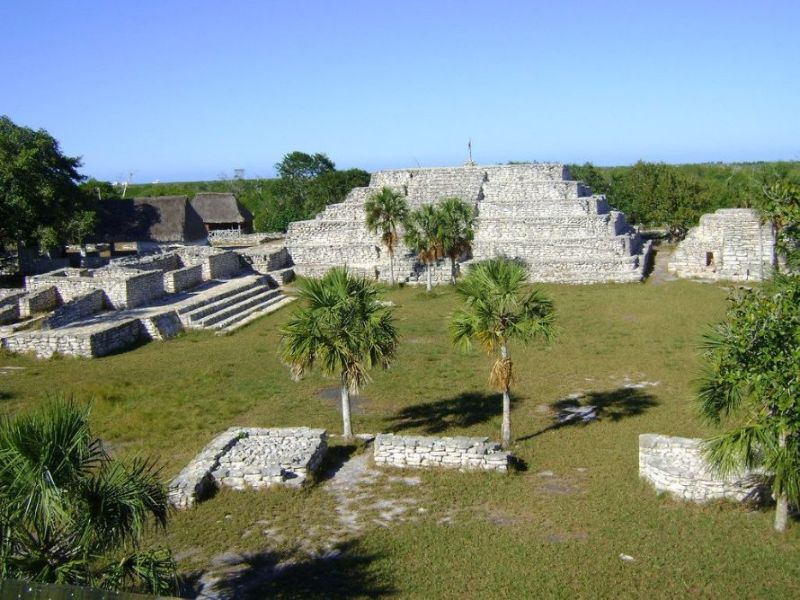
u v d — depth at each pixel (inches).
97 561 442.6
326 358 829.2
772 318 574.9
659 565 562.3
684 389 1031.0
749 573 547.2
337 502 703.7
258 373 1194.0
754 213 1993.1
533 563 569.9
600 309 1600.6
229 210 3041.3
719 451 589.6
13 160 1988.2
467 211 1881.2
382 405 1019.3
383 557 587.2
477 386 1096.8
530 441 859.4
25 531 410.3
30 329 1416.1
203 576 566.6
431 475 761.6
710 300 1627.7
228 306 1708.9
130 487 434.0
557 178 2432.3
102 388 1083.3
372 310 860.6
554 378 1115.9
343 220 2341.3
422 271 2049.7
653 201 2726.4
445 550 596.4
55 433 405.7
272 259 2129.7
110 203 2561.5
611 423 908.6
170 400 1046.4
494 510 675.4
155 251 2180.1
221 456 777.6
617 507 671.1
